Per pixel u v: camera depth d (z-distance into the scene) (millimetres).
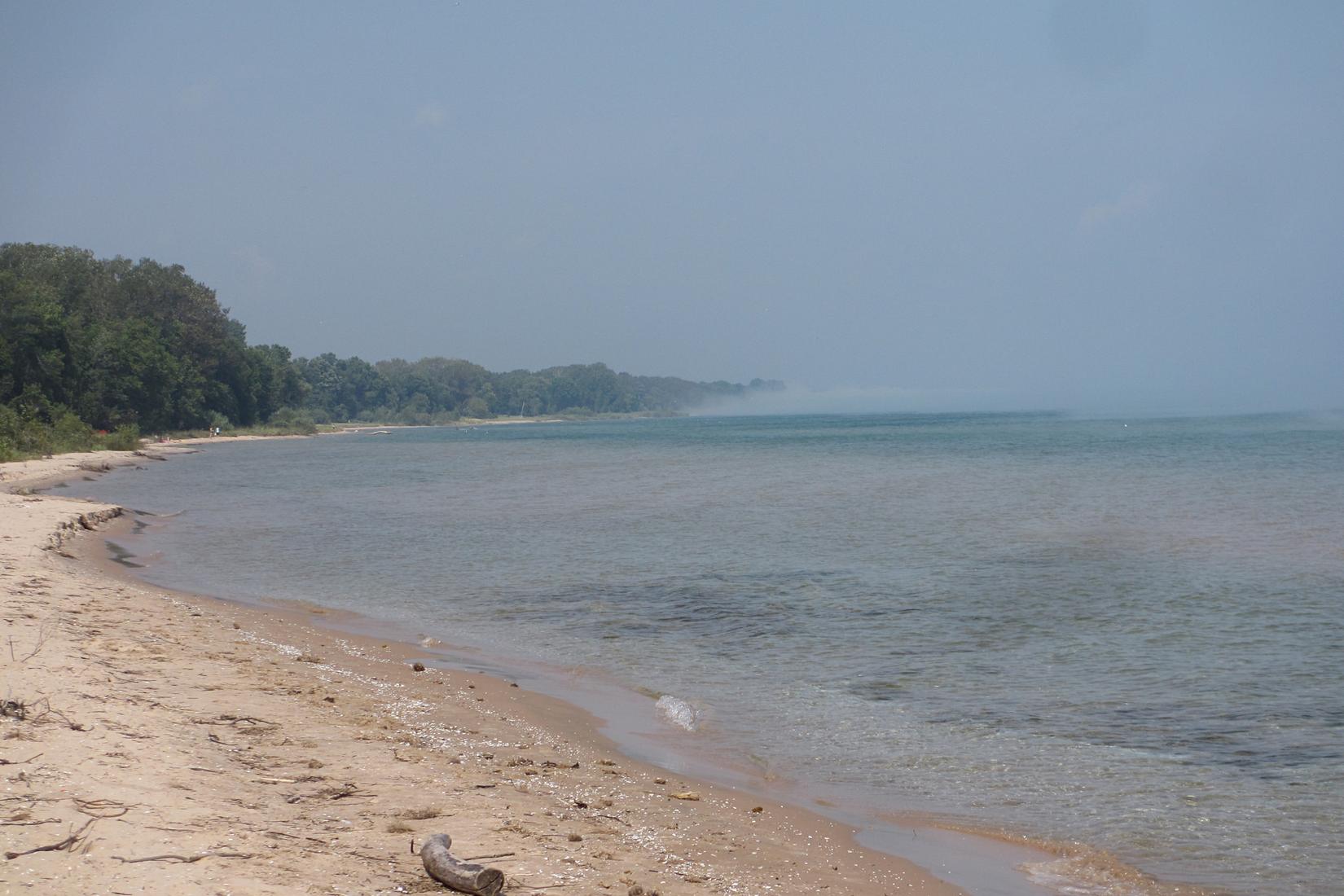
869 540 34875
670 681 16359
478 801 9664
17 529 29250
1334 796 11078
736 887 8305
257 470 77875
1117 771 11984
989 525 39344
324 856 7770
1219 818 10508
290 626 20031
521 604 23406
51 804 8125
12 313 97625
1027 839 9984
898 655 18125
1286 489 52406
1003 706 14758
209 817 8281
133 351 118062
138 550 31969
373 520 42500
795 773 11938
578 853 8586
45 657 13250
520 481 66875
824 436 157625
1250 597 23562
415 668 16406
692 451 111062
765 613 22094
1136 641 19062
